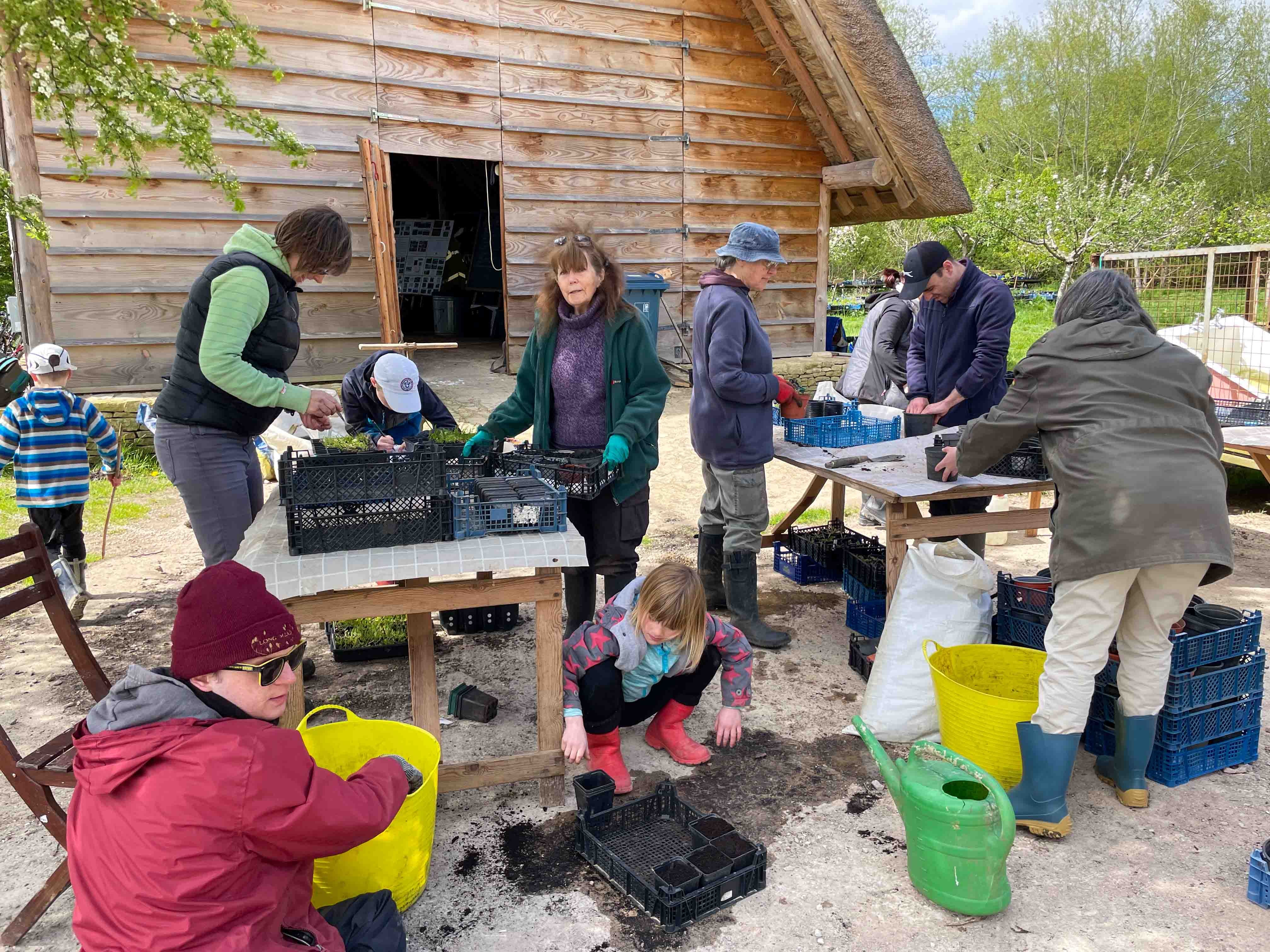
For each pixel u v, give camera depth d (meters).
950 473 3.48
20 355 8.89
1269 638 4.20
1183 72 36.25
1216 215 27.66
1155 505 2.54
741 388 3.88
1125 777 2.92
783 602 4.88
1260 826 2.82
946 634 3.36
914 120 10.54
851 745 3.37
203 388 3.18
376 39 9.23
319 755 2.58
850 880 2.59
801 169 11.70
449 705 3.65
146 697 1.67
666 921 2.36
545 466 3.40
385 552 2.55
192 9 8.38
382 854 2.28
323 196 9.21
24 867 2.72
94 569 5.57
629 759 3.30
